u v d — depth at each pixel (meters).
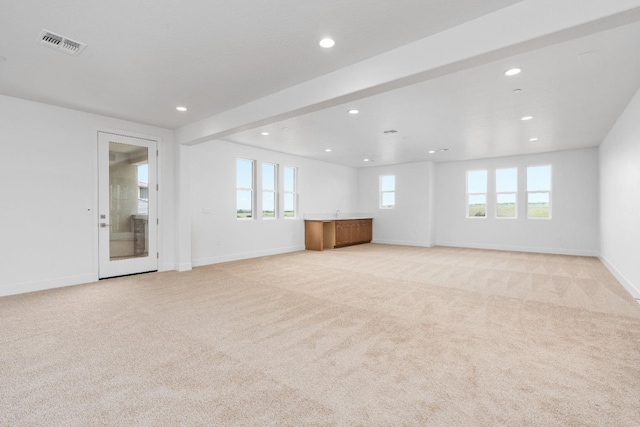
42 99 4.20
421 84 3.65
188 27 2.57
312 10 2.36
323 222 8.70
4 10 2.31
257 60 3.14
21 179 4.18
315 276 5.27
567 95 4.02
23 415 1.74
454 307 3.64
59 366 2.27
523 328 3.01
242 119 4.40
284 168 8.24
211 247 6.52
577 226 7.68
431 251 8.41
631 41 2.71
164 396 1.92
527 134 6.07
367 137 6.35
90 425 1.66
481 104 4.34
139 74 3.44
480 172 9.12
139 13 2.37
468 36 2.49
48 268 4.40
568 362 2.35
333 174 9.94
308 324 3.10
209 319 3.22
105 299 3.91
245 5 2.29
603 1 1.97
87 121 4.75
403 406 1.83
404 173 9.98
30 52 2.95
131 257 5.28
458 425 1.67
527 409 1.80
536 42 2.26
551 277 5.22
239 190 7.26
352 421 1.70
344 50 2.95
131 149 5.26
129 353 2.48
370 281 4.92
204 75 3.47
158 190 5.59
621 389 2.00
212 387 2.02
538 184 8.22
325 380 2.11
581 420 1.71
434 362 2.35
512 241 8.52
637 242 3.95
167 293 4.19
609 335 2.84
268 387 2.02
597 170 7.41
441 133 6.00
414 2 2.26
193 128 5.30
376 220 10.65
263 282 4.84
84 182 4.73
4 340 2.70
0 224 4.03
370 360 2.38
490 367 2.28
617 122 5.07
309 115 4.84
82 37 2.70
